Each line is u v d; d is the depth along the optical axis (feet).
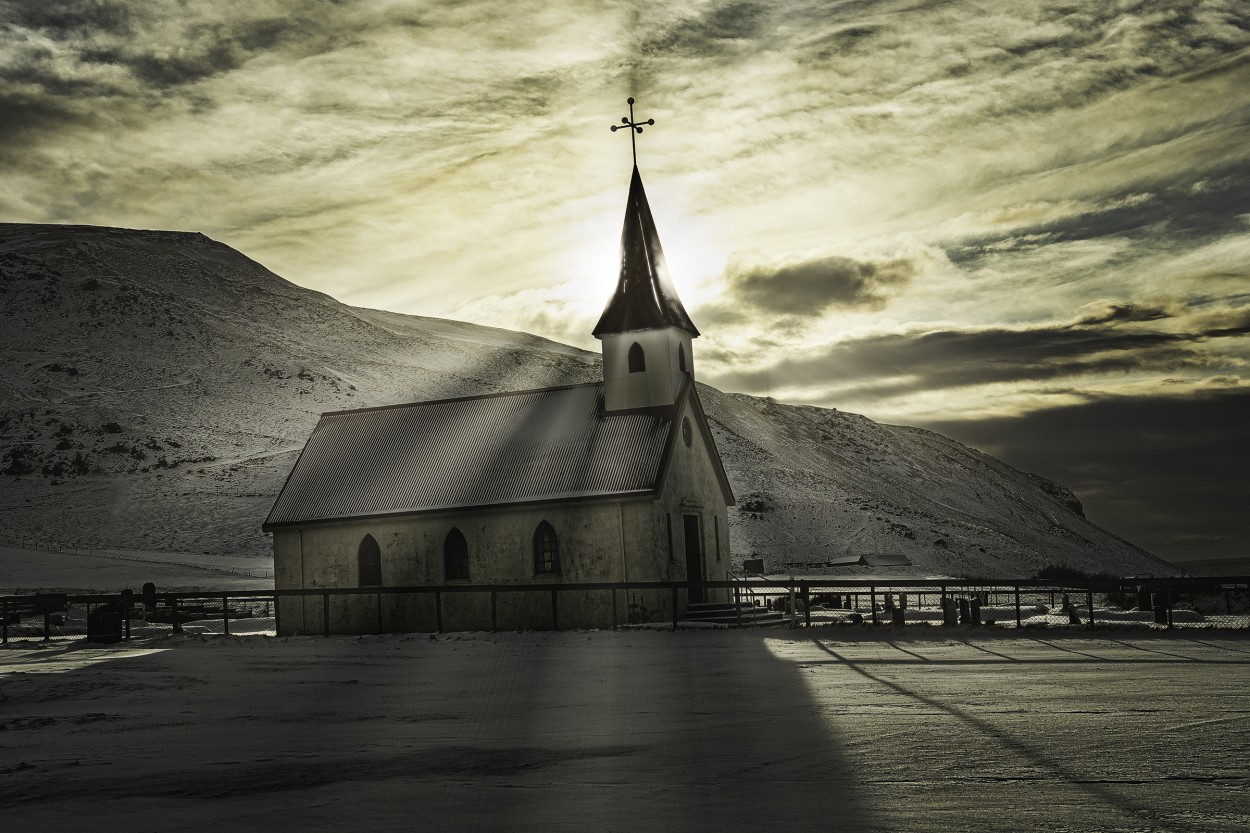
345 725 53.67
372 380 605.73
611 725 50.72
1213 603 132.46
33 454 477.77
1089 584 106.73
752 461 571.69
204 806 34.04
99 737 50.96
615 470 139.44
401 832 30.01
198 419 523.29
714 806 32.32
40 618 184.34
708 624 126.52
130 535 398.83
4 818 32.71
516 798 34.30
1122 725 44.93
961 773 36.14
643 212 154.92
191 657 101.60
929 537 512.63
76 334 621.31
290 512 153.58
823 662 77.92
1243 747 39.73
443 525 144.46
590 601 135.64
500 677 75.87
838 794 33.47
